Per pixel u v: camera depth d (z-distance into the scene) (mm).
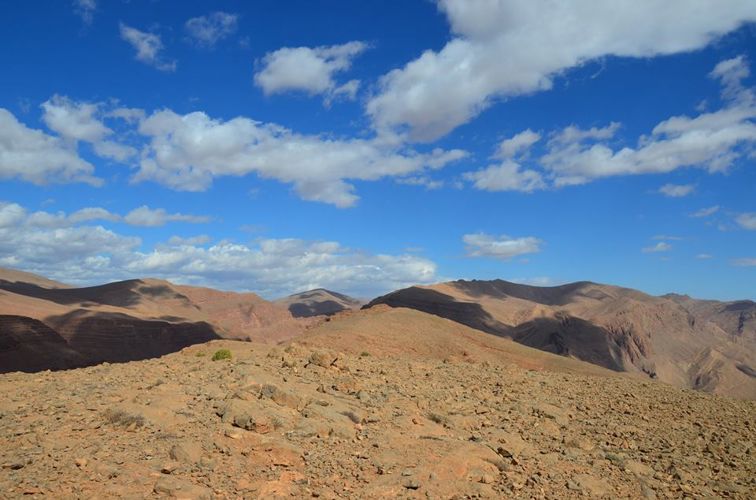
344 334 67000
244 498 9648
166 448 11125
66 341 153875
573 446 16000
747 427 20516
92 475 9625
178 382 16672
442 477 11578
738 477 14672
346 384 17859
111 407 13234
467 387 22859
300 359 22625
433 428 15133
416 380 22703
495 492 11352
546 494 11711
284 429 12977
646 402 24047
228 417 12867
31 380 18406
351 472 11352
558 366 69688
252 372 17547
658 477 13969
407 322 78438
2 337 130250
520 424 17516
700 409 23469
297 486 10391
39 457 10273
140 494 9133
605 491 12391
